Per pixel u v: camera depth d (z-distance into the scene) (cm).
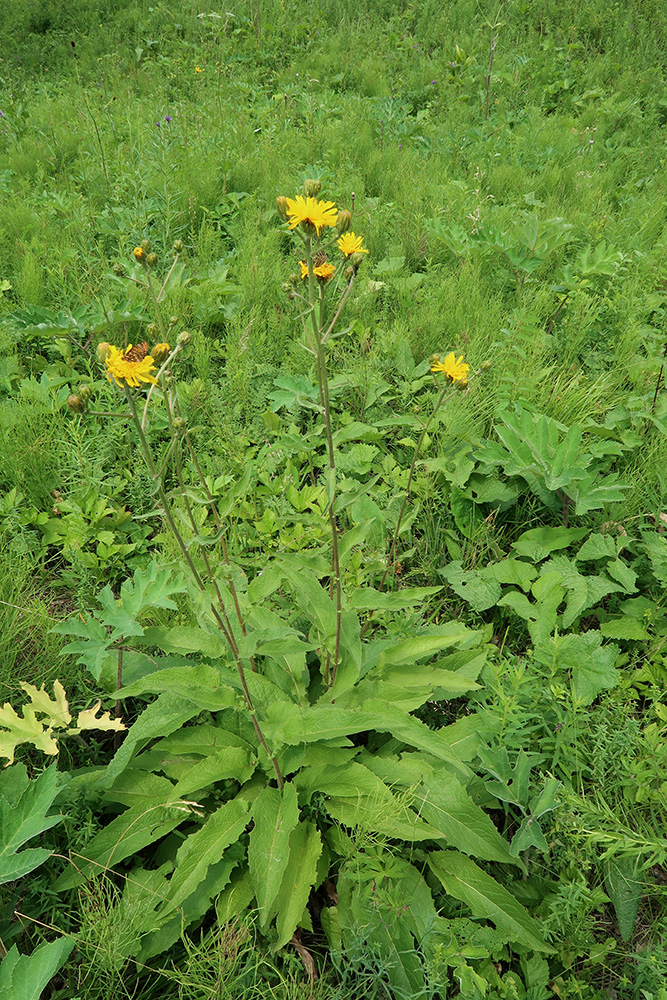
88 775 197
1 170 645
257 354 386
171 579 225
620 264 461
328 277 178
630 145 750
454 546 292
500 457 302
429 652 225
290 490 295
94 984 164
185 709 204
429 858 193
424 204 539
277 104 792
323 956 180
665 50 986
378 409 353
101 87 888
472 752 211
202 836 183
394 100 809
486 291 445
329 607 215
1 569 254
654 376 354
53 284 434
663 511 295
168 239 478
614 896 193
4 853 162
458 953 167
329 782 197
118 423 339
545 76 892
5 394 366
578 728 216
